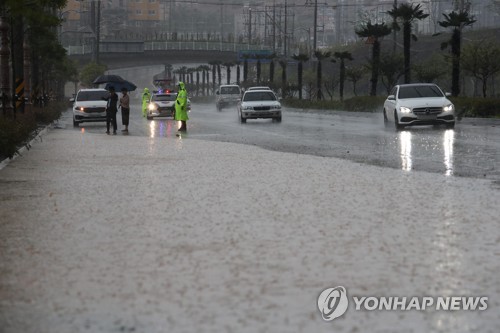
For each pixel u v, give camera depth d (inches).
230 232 737.0
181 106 2689.5
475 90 5132.9
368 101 4421.8
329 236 709.3
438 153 1630.2
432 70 4726.9
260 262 607.8
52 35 4298.7
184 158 1584.6
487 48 3764.8
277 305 487.8
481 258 614.9
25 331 443.2
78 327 449.1
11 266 608.1
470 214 827.4
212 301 498.9
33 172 1341.0
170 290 527.2
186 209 885.8
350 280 547.8
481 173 1246.9
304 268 586.2
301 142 2048.5
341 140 2095.2
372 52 5221.5
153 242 694.5
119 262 615.8
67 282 553.9
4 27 2415.1
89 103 3373.5
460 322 451.5
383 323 450.3
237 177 1216.8
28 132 2138.3
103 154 1720.0
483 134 2235.5
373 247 658.8
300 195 992.9
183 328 445.4
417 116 2484.0
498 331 435.8
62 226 786.2
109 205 928.3
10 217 848.3
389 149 1758.1
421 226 757.3
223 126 3078.2
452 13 3818.9
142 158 1600.6
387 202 922.7
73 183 1165.7
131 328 446.3
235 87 5442.9
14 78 2770.7
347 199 950.4
